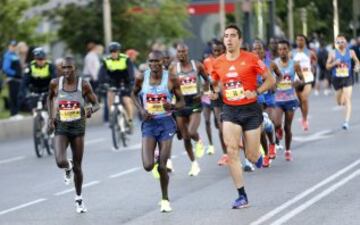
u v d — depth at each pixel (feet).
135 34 233.96
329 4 271.69
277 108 107.86
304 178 90.89
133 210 78.54
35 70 124.26
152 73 77.00
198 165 106.01
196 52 298.56
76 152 79.41
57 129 79.71
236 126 75.00
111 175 101.86
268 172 96.53
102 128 168.66
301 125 147.74
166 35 239.09
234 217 72.02
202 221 71.15
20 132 161.38
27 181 101.09
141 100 78.13
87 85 80.38
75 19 236.43
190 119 98.73
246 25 254.68
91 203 83.51
